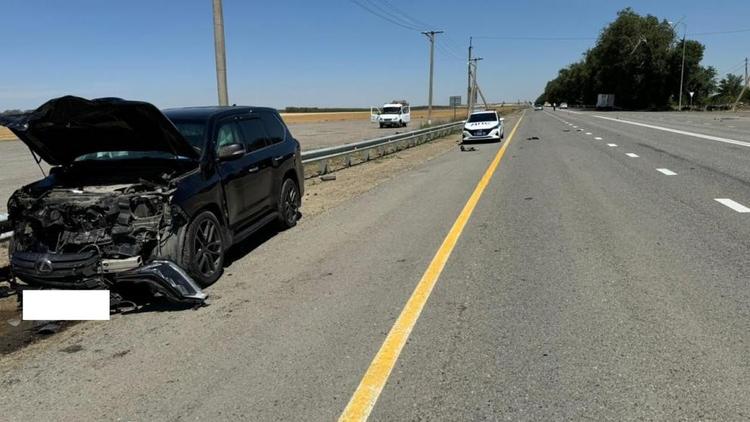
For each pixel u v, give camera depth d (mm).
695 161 15141
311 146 29781
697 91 105875
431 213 9484
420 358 4020
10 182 17219
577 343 4121
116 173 6023
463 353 4062
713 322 4371
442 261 6449
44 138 5727
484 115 28453
